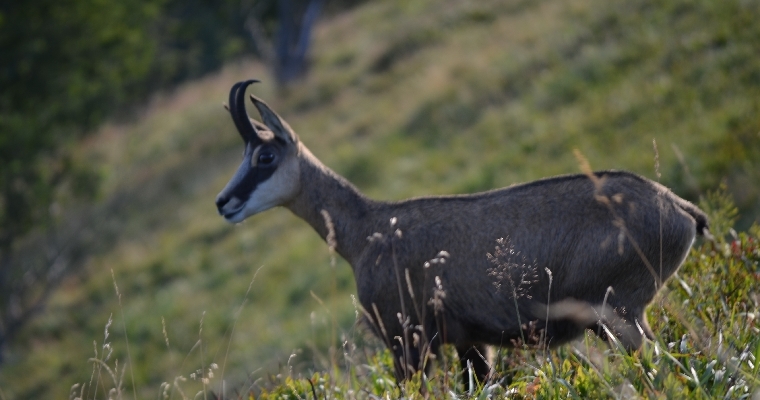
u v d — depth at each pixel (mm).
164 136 58250
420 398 9328
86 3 38156
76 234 47188
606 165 28719
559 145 32656
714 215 13336
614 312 9844
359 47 59125
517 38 45156
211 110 59562
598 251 9867
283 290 32156
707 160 25703
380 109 45719
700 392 7887
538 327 10344
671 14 37562
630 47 36781
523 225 10352
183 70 75625
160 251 41438
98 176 38594
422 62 50125
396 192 35969
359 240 12008
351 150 41906
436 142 39250
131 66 41625
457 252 10742
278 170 12438
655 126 29891
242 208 12477
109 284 40375
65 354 35562
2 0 37438
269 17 69188
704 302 10617
